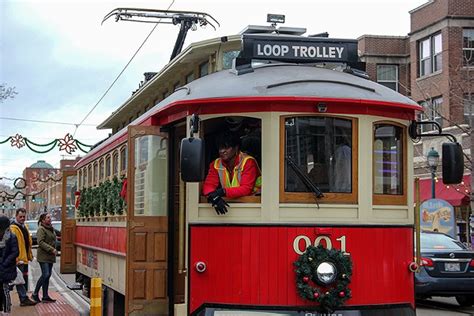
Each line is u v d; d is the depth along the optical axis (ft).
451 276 46.88
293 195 22.25
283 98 22.11
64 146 79.92
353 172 22.63
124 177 32.37
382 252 22.75
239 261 22.33
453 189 86.94
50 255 49.42
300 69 24.31
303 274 21.66
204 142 22.39
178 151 27.04
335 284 21.76
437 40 98.02
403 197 23.63
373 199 22.85
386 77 116.26
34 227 120.57
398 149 23.80
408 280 23.40
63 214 54.08
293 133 22.41
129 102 41.34
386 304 22.65
